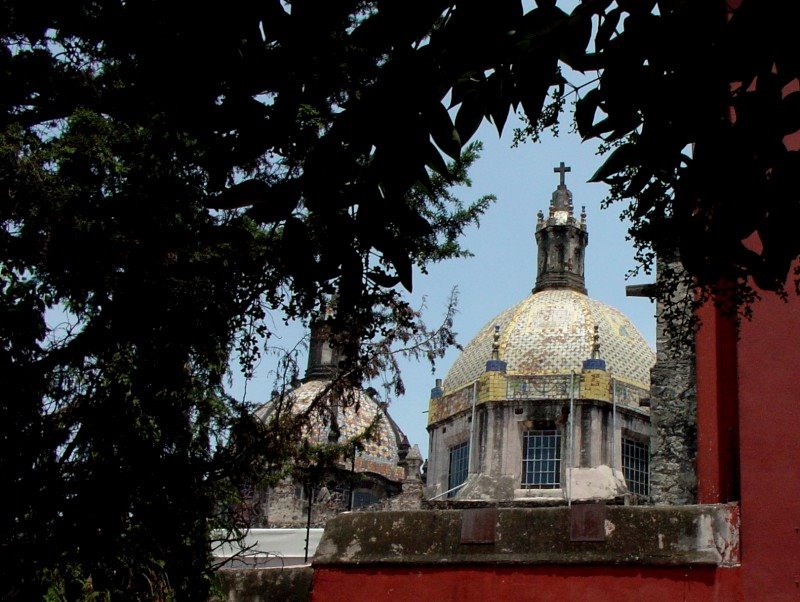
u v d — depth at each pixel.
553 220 50.00
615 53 6.29
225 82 6.61
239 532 15.67
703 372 14.71
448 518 15.02
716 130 6.41
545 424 42.47
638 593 13.59
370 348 15.34
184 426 13.99
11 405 12.21
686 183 6.66
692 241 6.80
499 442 42.31
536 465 42.03
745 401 13.47
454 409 44.88
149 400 13.32
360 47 6.42
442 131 6.36
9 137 11.83
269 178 11.09
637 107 6.45
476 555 14.53
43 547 12.27
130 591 13.18
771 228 6.60
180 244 12.48
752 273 6.76
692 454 17.58
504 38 6.23
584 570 13.98
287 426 15.73
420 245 12.13
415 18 5.98
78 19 7.30
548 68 6.37
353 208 7.54
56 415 12.93
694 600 13.29
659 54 6.22
